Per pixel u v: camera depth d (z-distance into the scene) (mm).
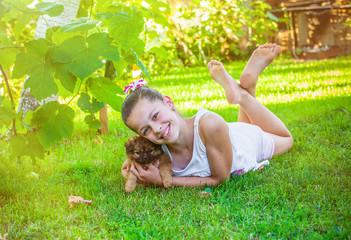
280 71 10227
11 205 2941
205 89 7988
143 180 3156
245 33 14430
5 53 2967
